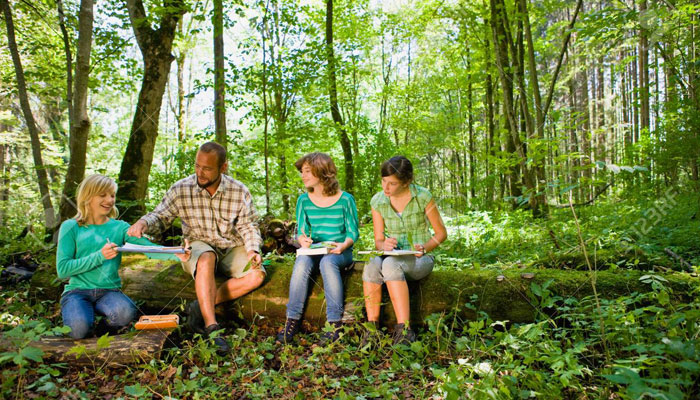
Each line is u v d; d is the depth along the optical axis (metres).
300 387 2.29
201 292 2.84
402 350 2.49
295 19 7.37
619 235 3.96
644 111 10.66
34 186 9.62
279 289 3.21
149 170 5.67
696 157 6.29
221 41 6.41
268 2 6.79
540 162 3.75
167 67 5.78
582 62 11.75
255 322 3.26
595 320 2.40
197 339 2.87
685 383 1.59
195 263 2.94
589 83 17.31
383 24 14.26
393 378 2.41
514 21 7.89
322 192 3.23
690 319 1.86
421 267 2.93
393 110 15.78
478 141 14.02
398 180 2.96
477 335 2.61
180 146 7.14
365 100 16.81
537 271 2.99
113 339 2.52
